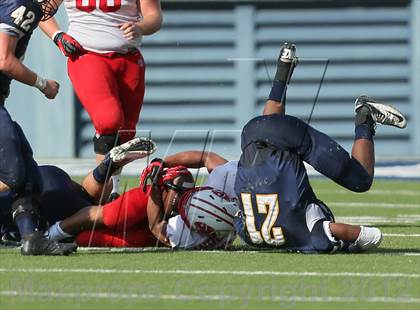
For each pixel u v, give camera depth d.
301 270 20.70
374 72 54.16
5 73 22.97
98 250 23.66
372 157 23.55
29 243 22.34
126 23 28.22
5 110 22.97
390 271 20.64
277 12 54.38
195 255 22.83
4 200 23.73
